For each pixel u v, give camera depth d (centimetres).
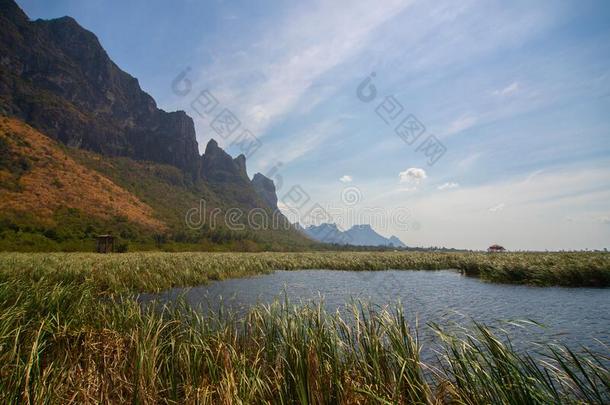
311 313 505
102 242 6525
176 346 511
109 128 19388
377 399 337
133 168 17612
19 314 552
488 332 373
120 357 501
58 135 16075
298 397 389
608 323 1079
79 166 12838
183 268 2241
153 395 421
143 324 521
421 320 1134
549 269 2072
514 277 2220
